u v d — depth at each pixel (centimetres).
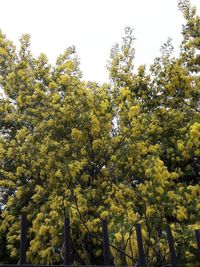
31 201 800
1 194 975
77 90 745
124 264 498
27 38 944
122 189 645
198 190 653
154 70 981
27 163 789
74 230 611
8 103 891
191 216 628
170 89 940
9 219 800
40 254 621
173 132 905
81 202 610
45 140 731
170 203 596
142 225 547
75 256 625
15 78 850
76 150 713
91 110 731
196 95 942
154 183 583
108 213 599
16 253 780
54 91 805
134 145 700
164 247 526
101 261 641
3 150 788
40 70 897
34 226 639
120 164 717
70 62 856
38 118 778
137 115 748
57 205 610
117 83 973
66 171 635
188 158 815
